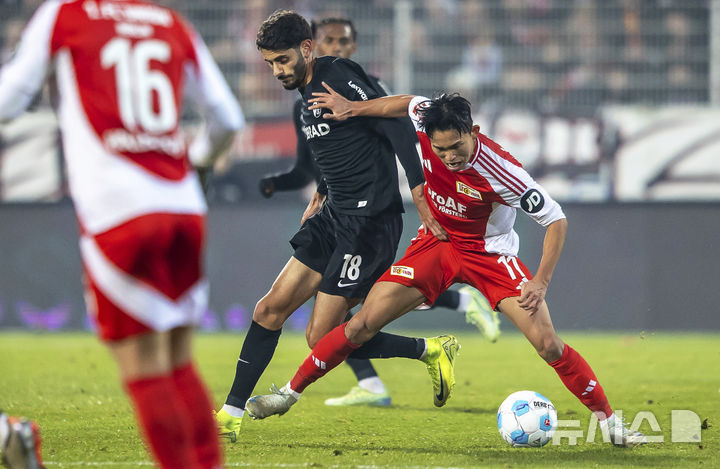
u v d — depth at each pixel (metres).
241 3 49.91
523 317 15.68
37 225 46.41
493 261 16.31
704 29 49.50
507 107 45.66
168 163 10.08
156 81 10.08
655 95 49.53
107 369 29.16
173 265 10.18
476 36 50.19
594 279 45.75
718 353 34.75
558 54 50.09
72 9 9.98
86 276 9.97
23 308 46.69
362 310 16.56
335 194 18.33
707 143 45.19
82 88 9.78
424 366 32.19
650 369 29.27
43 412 19.72
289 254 46.28
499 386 25.38
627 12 49.91
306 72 18.06
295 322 47.56
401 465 13.75
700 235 45.41
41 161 46.22
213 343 39.81
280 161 45.84
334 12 50.12
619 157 45.44
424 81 50.03
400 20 49.88
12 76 9.79
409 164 17.20
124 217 9.64
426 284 16.58
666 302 45.66
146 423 9.77
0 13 49.44
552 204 15.63
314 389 25.50
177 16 10.78
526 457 14.57
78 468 13.25
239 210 46.34
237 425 16.41
